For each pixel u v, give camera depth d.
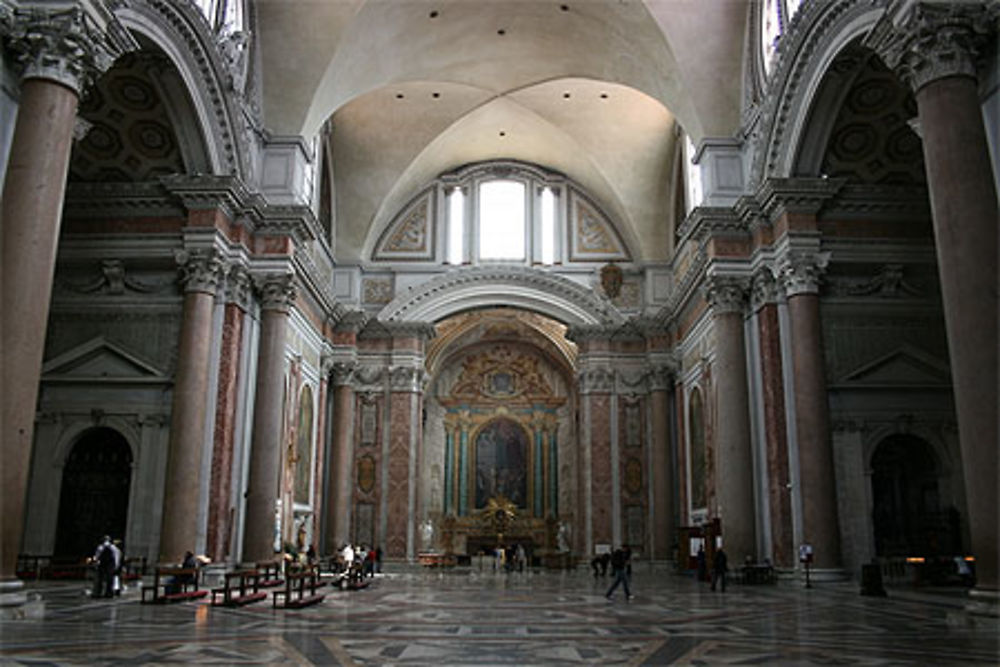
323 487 25.38
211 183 15.95
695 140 19.14
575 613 10.20
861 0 13.06
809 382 15.20
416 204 28.23
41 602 8.80
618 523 25.61
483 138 27.09
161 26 13.89
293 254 18.28
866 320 16.14
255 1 17.91
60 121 9.34
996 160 9.09
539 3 19.58
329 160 25.86
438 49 21.08
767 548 16.27
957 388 8.69
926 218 16.16
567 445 38.44
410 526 25.78
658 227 26.94
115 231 16.20
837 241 16.05
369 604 11.66
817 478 14.77
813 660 6.11
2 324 8.75
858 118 15.41
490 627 8.48
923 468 16.30
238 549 16.78
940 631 8.00
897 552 15.90
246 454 17.17
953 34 9.13
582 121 25.36
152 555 15.01
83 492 15.91
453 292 27.17
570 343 34.56
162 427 15.62
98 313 16.17
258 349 17.81
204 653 6.34
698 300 21.91
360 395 26.69
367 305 27.39
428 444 38.47
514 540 37.53
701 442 21.94
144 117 15.52
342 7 17.91
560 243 28.03
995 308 8.58
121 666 5.64
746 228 17.64
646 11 18.23
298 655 6.29
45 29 9.26
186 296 15.79
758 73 17.97
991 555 8.16
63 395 15.70
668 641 7.30
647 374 26.36
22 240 8.93
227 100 16.09
